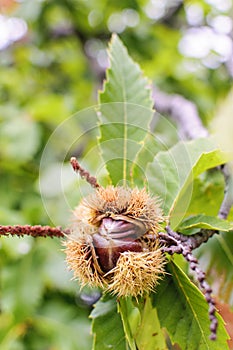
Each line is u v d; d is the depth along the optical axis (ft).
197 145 2.82
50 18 6.58
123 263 2.46
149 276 2.48
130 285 2.47
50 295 4.94
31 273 4.55
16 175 5.27
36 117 5.34
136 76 2.90
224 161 2.72
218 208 2.92
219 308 2.97
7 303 4.48
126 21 6.69
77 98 6.09
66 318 4.76
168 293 2.62
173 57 6.58
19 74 6.61
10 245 4.36
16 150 5.07
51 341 4.64
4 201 5.06
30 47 6.77
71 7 6.38
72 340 4.60
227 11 6.84
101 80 6.61
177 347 2.86
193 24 7.21
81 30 6.74
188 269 2.85
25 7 6.26
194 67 7.06
